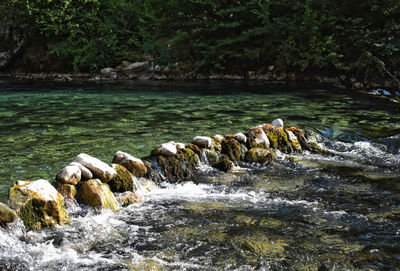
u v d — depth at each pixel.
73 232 3.05
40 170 4.25
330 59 15.66
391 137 6.43
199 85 14.08
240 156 5.17
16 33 17.97
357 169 4.99
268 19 16.41
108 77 17.11
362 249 2.86
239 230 3.16
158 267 2.60
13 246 2.74
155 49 18.02
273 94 11.58
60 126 6.59
